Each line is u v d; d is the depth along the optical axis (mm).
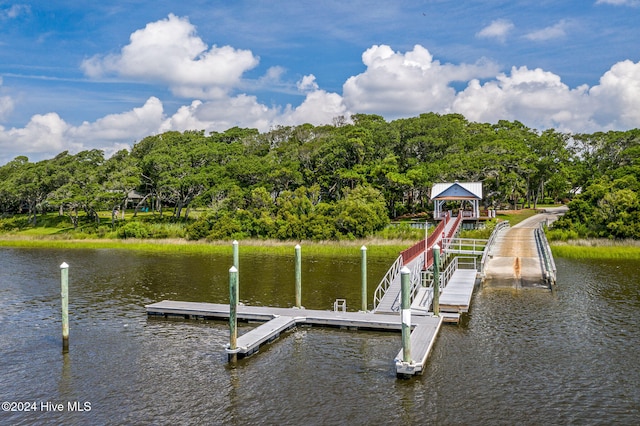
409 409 19391
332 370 23281
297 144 104438
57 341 28203
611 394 20703
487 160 85812
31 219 100875
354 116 129375
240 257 60125
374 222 71500
